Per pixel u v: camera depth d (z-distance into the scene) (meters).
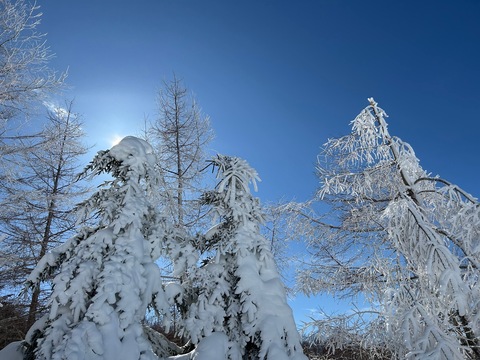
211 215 6.85
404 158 8.36
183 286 6.39
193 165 13.52
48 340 4.37
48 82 10.08
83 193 11.77
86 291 4.85
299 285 9.20
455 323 6.53
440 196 7.73
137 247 5.42
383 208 8.80
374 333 7.35
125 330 4.73
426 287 6.55
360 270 8.47
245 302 5.79
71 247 5.65
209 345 5.38
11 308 10.41
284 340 5.54
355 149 8.98
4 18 9.68
